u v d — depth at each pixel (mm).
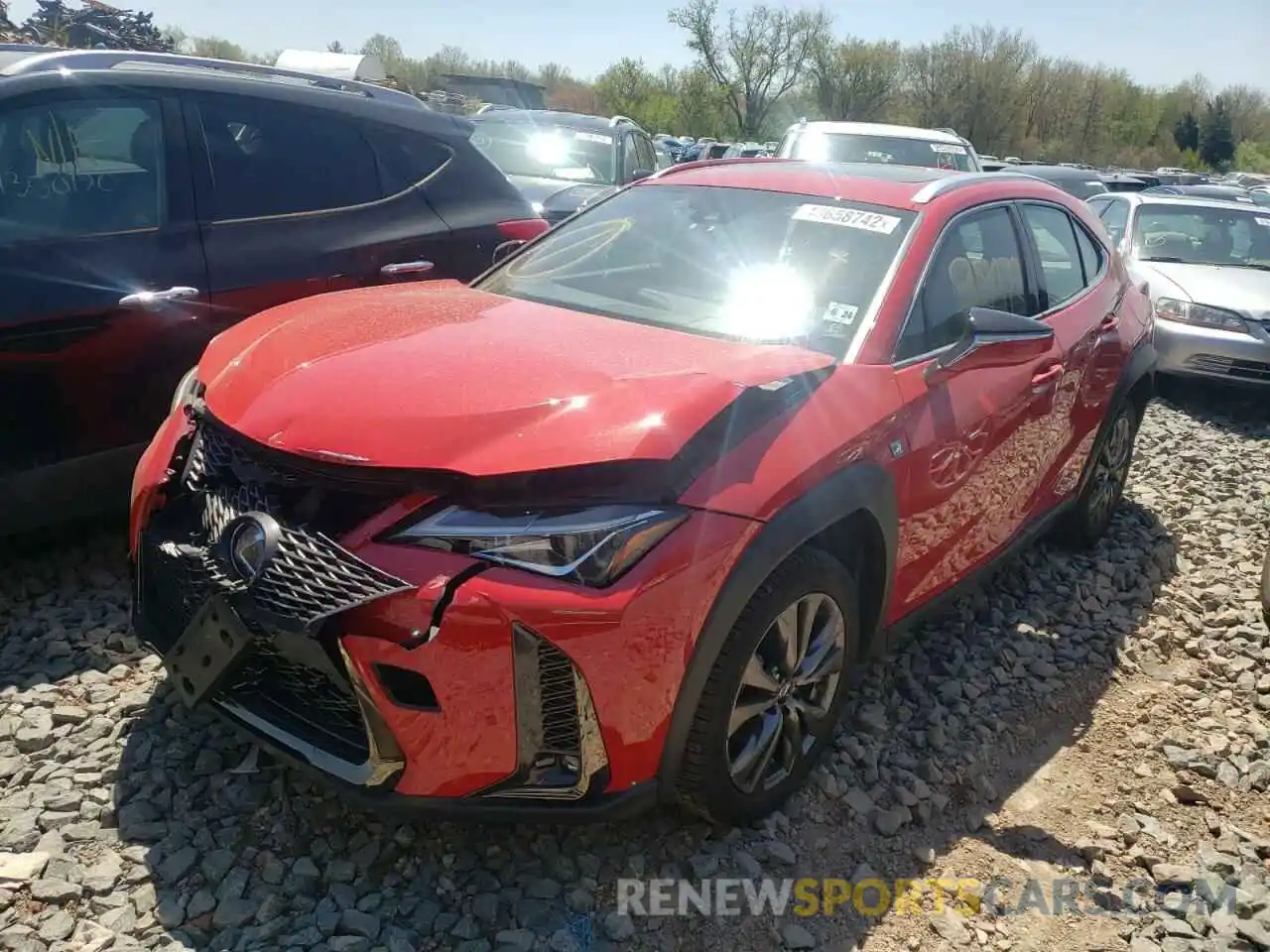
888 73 65438
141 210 3943
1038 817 3137
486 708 2285
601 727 2348
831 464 2746
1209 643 4297
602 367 2705
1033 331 3355
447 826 2760
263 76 4504
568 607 2258
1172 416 7918
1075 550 5000
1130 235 9453
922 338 3301
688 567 2379
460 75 48438
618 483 2363
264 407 2613
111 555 4074
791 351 2967
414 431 2416
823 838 2902
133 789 2820
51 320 3596
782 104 66562
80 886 2482
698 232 3688
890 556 3107
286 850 2654
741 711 2654
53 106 3783
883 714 3461
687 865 2738
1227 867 2938
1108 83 71750
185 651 2488
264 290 4176
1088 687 3896
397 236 4633
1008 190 4137
